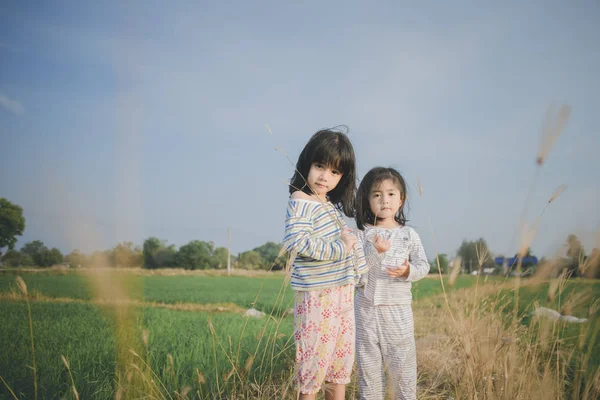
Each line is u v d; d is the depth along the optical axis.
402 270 2.69
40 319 3.16
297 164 2.66
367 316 2.77
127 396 1.69
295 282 2.40
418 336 4.10
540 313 2.25
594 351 2.39
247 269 28.83
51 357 2.60
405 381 2.60
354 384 3.00
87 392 2.25
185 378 2.86
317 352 2.29
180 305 9.97
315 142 2.52
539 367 2.42
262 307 9.66
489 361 2.26
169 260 48.78
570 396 2.30
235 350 3.74
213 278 25.36
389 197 3.00
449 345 3.62
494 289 2.57
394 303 2.73
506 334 2.33
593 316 2.12
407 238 2.98
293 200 2.48
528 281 2.21
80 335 2.82
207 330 4.88
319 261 2.38
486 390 2.25
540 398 2.11
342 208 2.74
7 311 2.82
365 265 2.62
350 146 2.57
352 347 2.44
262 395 2.53
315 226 2.45
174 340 4.27
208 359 3.38
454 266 2.69
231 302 11.11
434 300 6.46
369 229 3.06
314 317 2.33
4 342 2.51
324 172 2.51
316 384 2.29
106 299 1.03
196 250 49.84
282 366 3.30
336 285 2.38
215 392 2.73
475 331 2.48
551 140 1.95
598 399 2.26
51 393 2.20
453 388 2.92
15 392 2.06
